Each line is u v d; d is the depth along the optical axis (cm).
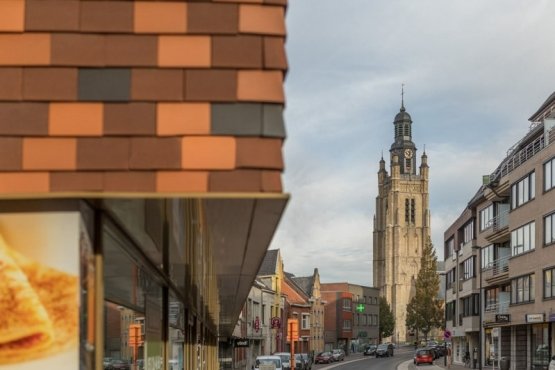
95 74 334
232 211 407
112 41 338
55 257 316
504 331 4819
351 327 11512
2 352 310
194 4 345
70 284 315
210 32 343
